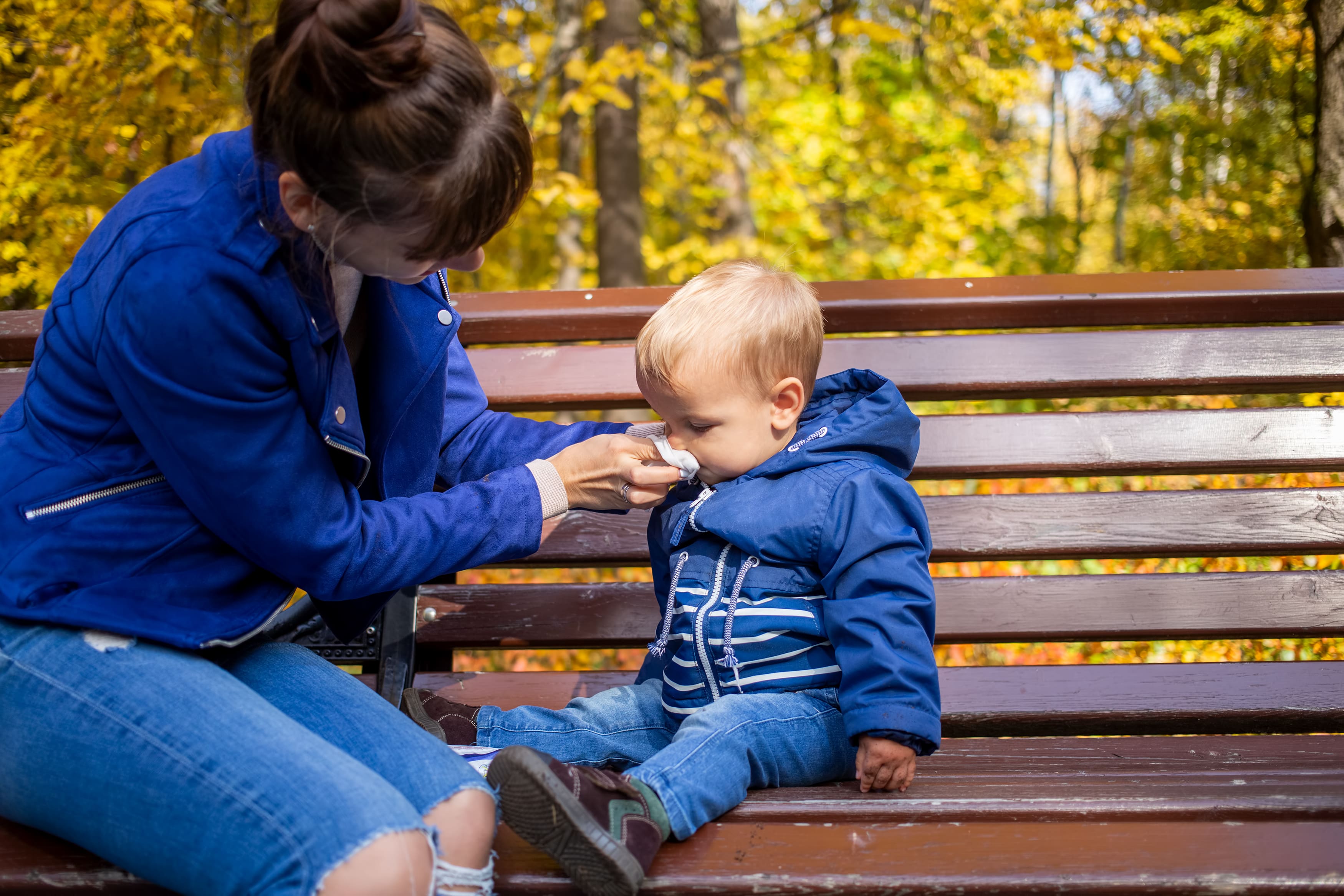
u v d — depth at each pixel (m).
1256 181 6.72
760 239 8.34
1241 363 2.16
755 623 1.63
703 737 1.46
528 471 1.54
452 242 1.20
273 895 1.08
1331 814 1.32
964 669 2.08
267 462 1.27
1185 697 2.01
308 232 1.26
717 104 7.14
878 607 1.51
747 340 1.65
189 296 1.20
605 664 4.09
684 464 1.64
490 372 2.25
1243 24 6.05
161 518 1.31
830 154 8.74
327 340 1.35
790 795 1.50
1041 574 3.87
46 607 1.23
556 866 1.29
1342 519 2.09
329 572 1.36
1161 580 2.10
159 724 1.17
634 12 5.91
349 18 1.06
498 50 5.98
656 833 1.27
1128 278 2.22
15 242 4.43
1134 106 7.92
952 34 6.84
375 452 1.60
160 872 1.17
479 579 4.28
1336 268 2.21
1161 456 2.14
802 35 6.26
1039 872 1.21
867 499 1.59
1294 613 2.07
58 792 1.21
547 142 6.88
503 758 1.20
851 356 2.21
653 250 7.84
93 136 4.17
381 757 1.29
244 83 1.20
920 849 1.28
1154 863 1.22
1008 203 8.21
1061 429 2.16
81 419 1.30
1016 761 1.73
